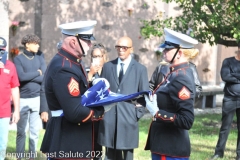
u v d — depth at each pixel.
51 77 8.18
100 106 8.40
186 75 8.70
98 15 28.11
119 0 28.19
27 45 14.03
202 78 29.14
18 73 13.77
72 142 8.30
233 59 15.34
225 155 15.78
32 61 14.05
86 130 8.43
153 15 28.14
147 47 28.39
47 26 28.17
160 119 8.62
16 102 12.68
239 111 15.24
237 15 19.67
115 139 11.89
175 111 8.70
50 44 28.23
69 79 8.05
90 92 8.28
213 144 17.45
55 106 8.33
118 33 28.23
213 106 27.53
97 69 11.77
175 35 8.82
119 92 12.01
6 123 12.27
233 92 15.16
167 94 8.74
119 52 12.10
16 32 28.19
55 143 8.27
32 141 14.20
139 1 28.19
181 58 8.88
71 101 7.98
